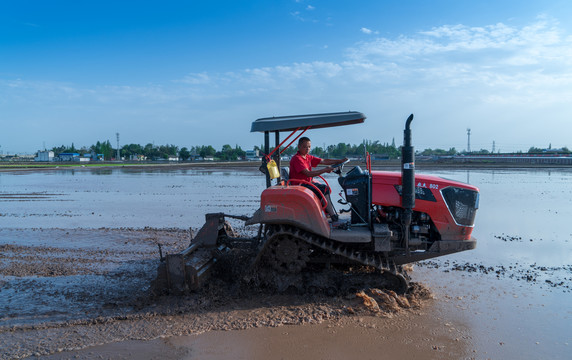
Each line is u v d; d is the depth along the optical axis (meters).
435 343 4.38
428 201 5.54
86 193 19.53
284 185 5.95
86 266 7.27
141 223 11.32
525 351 4.20
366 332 4.63
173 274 5.71
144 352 4.26
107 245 8.73
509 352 4.18
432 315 5.08
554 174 29.33
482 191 18.06
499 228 10.14
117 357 4.17
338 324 4.84
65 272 6.93
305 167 5.93
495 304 5.40
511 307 5.30
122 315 5.15
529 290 5.91
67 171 43.50
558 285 6.10
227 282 6.09
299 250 5.67
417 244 5.58
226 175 34.03
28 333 4.73
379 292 5.41
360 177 5.77
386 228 5.46
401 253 5.73
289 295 5.68
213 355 4.17
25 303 5.61
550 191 18.00
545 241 8.79
